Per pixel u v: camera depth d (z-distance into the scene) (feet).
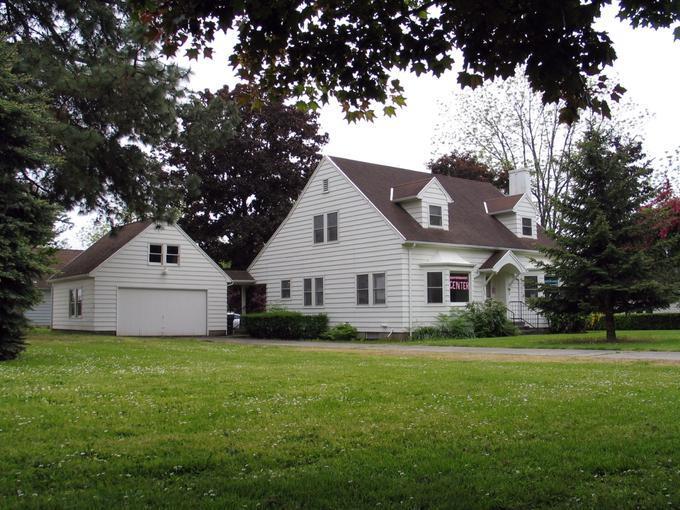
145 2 20.26
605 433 21.40
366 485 16.01
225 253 130.52
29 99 51.19
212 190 127.03
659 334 80.89
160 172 84.53
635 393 29.53
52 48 69.15
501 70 19.83
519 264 96.53
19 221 46.09
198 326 104.37
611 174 71.20
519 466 17.65
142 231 99.35
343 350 62.80
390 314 87.45
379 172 102.01
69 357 48.91
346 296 94.58
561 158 128.67
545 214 142.82
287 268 105.91
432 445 19.99
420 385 32.45
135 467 17.51
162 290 100.89
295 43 21.76
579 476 16.76
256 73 22.93
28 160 48.44
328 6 20.65
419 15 20.63
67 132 64.59
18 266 46.21
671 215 90.48
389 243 88.02
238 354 54.90
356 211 93.66
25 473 16.88
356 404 26.86
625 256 68.90
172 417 23.88
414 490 15.58
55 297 108.58
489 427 22.36
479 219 104.01
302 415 24.41
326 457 18.83
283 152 129.29
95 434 21.20
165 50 21.68
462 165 147.13
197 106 80.07
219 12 19.63
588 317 98.53
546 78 18.65
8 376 34.83
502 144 149.89
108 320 94.94
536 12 17.33
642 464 17.72
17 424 22.34
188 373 37.63
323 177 100.01
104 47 69.77
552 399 27.84
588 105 19.62
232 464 17.93
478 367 42.16
